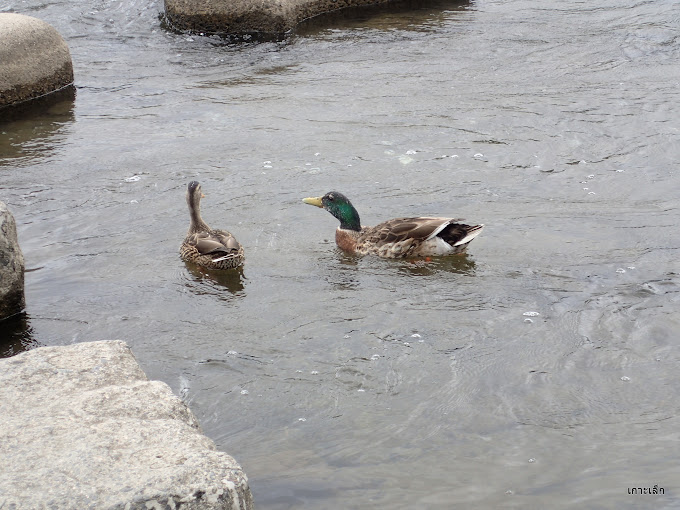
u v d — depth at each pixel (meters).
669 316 4.82
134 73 7.18
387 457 4.29
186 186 5.83
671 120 6.32
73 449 4.00
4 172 6.00
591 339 4.73
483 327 4.81
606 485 4.17
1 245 4.89
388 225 5.29
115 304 5.01
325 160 6.02
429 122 6.38
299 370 4.64
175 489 3.69
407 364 4.64
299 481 4.21
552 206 5.56
